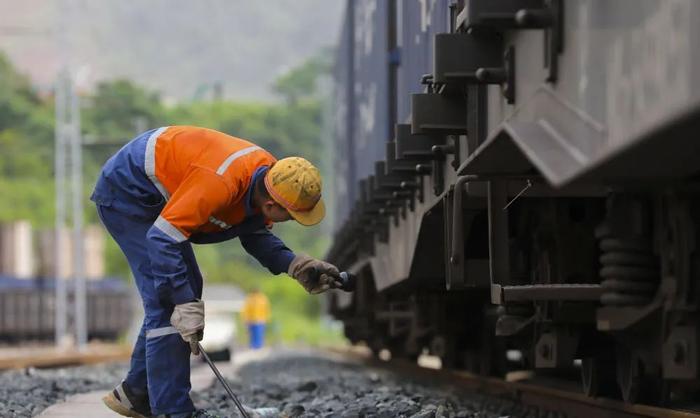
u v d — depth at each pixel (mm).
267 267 20406
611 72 12125
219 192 18125
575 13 13586
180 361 19078
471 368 39281
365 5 40500
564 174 12023
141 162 18859
